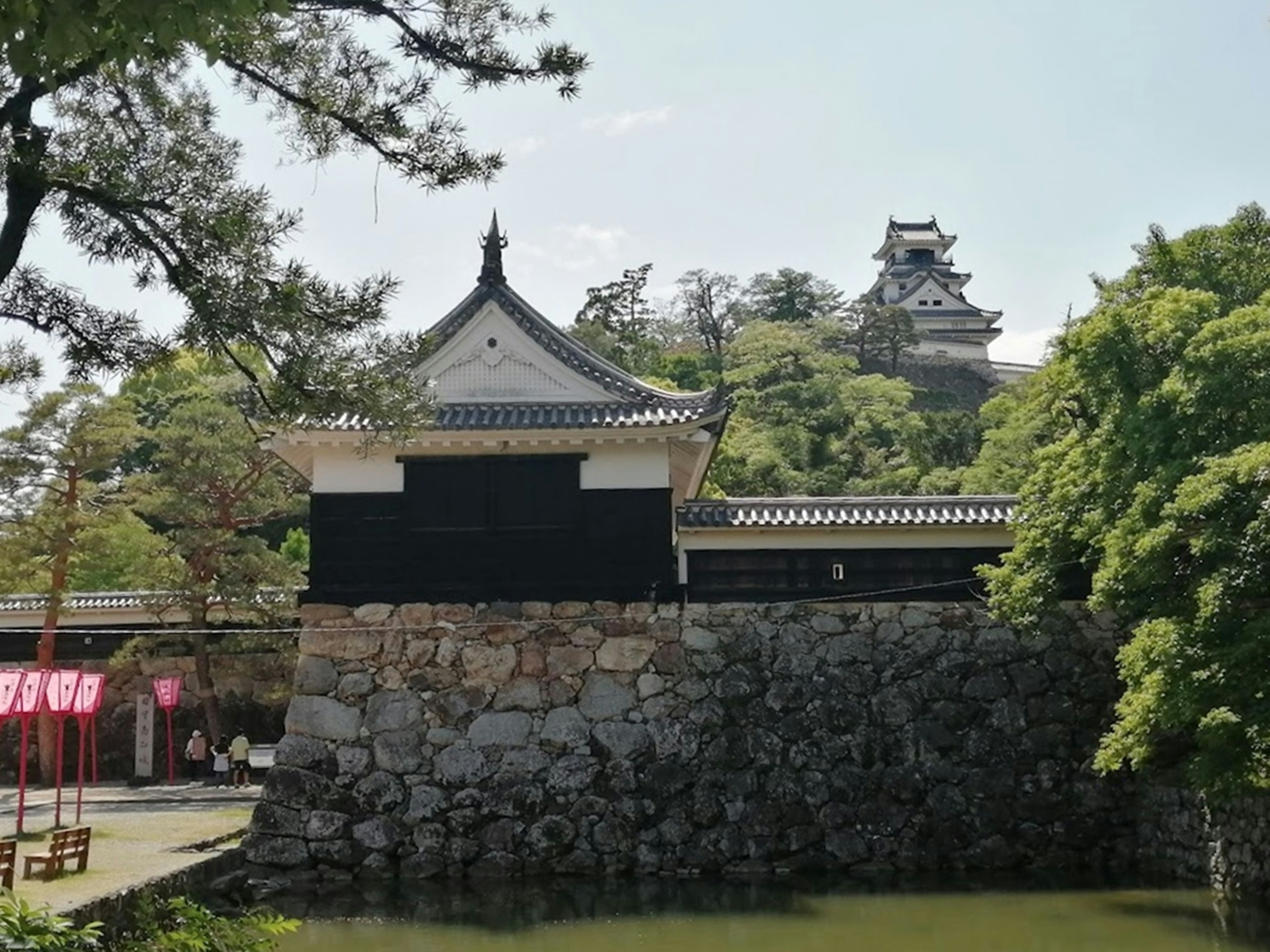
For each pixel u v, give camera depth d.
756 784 23.95
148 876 18.22
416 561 24.83
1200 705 15.96
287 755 23.92
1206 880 21.17
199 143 10.62
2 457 34.12
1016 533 24.12
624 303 81.31
